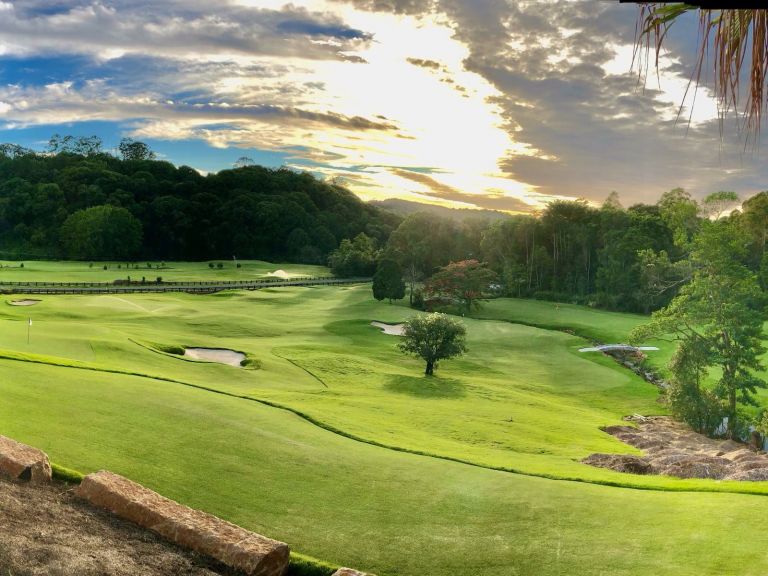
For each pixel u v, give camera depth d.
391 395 45.53
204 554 10.34
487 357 68.88
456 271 99.81
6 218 177.88
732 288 50.81
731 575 12.75
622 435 41.19
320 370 53.09
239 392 33.81
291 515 14.88
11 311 67.94
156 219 188.38
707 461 31.91
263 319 83.19
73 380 25.44
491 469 23.06
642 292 103.31
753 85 3.34
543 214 129.38
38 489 11.77
